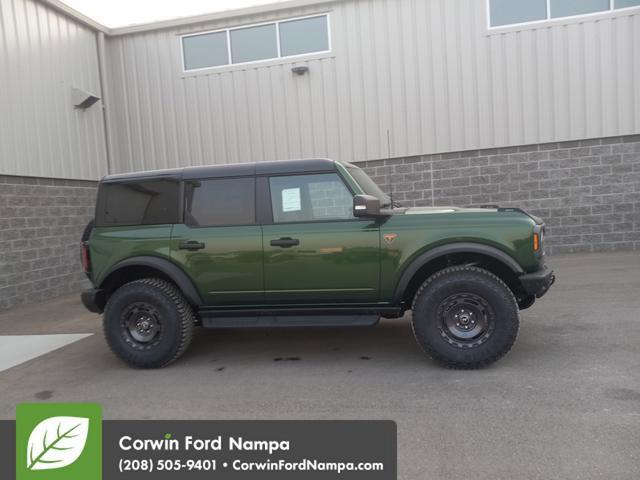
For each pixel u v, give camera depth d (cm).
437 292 421
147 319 477
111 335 477
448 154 1012
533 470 269
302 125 1066
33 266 885
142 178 486
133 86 1137
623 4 929
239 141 1098
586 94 955
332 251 443
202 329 624
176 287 484
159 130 1134
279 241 449
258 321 468
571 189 979
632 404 341
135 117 1141
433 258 427
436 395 376
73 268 987
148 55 1127
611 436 299
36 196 899
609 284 707
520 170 992
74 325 695
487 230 422
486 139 995
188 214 472
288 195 459
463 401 362
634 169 952
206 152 1116
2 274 819
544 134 976
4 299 820
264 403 381
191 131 1120
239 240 456
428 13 997
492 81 984
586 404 345
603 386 373
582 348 460
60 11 970
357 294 445
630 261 865
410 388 393
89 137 1050
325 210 452
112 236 480
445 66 998
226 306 472
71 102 1000
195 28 1100
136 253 474
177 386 428
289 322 460
